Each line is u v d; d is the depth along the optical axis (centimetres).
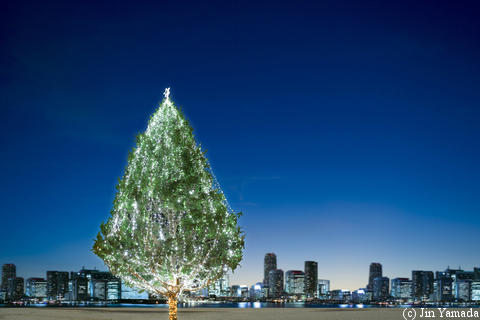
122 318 2603
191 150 1716
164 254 1588
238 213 1777
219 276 1709
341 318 2494
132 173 1694
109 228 1702
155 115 1761
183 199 1631
